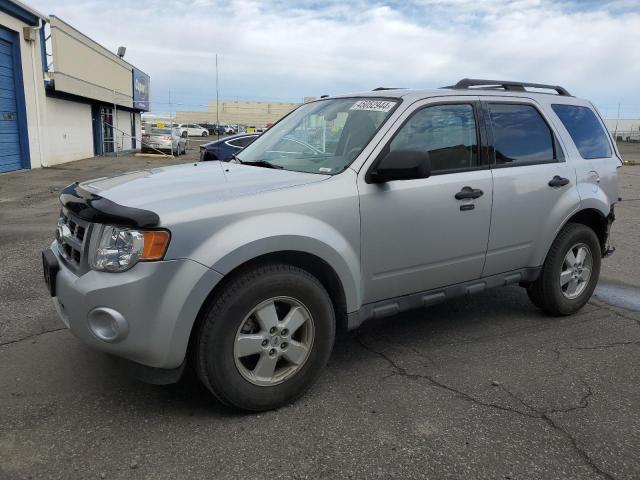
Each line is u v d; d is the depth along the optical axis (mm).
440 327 4785
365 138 3764
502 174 4293
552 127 4816
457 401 3484
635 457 2938
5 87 17516
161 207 2979
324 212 3363
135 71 34281
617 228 9734
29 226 8781
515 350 4309
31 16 18406
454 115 4148
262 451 2912
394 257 3732
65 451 2867
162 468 2752
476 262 4238
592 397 3576
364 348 4301
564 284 4980
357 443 3004
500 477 2748
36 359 3920
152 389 3547
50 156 21203
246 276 3107
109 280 2879
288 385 3328
